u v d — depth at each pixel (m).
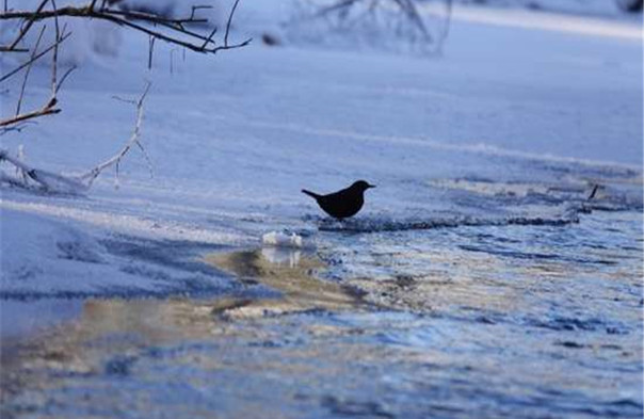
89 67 65.31
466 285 33.47
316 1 106.38
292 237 36.06
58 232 31.41
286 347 26.64
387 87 79.06
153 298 29.25
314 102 67.94
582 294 33.50
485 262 36.62
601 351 28.11
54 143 47.62
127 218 36.28
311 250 35.97
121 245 33.19
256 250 35.06
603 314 31.45
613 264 37.88
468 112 72.00
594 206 48.56
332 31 101.25
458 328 29.16
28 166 40.00
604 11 154.88
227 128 55.75
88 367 24.53
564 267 36.91
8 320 26.78
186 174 45.19
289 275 32.66
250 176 46.25
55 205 36.62
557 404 24.34
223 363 25.31
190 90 65.88
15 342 25.58
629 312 31.86
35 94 57.25
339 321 28.89
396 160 53.75
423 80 85.44
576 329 29.91
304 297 30.66
